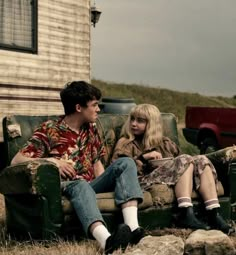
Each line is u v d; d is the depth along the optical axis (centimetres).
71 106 496
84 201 440
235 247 438
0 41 1086
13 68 1103
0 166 1098
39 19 1162
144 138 536
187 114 1355
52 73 1191
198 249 398
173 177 507
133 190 457
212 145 1269
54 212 449
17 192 465
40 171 443
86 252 420
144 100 4031
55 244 447
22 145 512
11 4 1109
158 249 399
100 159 521
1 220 594
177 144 591
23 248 457
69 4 1237
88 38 1286
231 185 538
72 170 482
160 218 499
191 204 499
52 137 491
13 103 1104
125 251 412
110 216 464
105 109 1023
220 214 529
